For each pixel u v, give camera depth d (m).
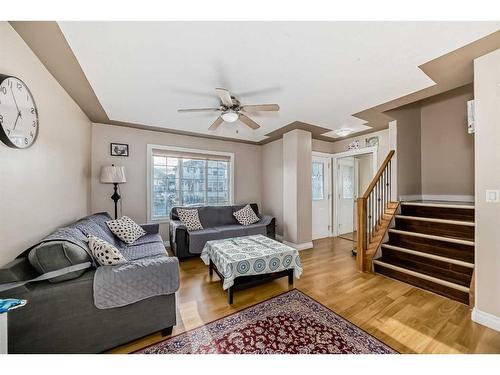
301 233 4.10
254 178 5.34
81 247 1.57
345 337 1.66
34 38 1.52
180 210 3.95
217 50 1.67
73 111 2.62
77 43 1.58
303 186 4.13
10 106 1.39
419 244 2.80
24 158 1.58
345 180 5.44
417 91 2.43
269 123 3.67
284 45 1.62
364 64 1.88
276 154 4.94
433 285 2.38
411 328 1.76
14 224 1.46
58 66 1.88
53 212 2.07
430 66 1.93
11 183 1.43
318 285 2.56
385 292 2.38
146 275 1.59
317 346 1.57
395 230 3.09
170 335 1.69
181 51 1.68
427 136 3.81
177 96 2.53
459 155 3.46
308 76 2.08
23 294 1.28
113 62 1.83
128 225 3.01
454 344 1.57
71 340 1.38
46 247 1.39
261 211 5.41
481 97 1.79
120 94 2.47
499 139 1.72
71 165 2.56
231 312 2.02
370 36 1.52
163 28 1.43
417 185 3.75
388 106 2.87
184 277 2.84
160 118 3.38
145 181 4.04
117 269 1.54
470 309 2.02
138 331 1.58
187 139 4.47
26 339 1.28
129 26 1.41
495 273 1.74
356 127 3.93
